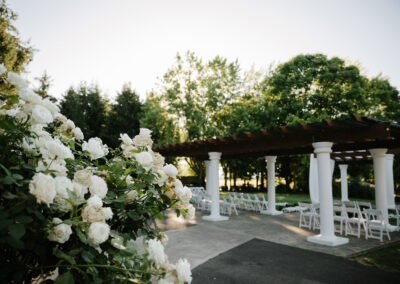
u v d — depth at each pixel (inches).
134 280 41.5
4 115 43.7
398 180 735.7
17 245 31.4
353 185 788.0
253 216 401.1
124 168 61.3
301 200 675.4
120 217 57.4
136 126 981.8
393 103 741.3
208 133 768.3
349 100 645.3
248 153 456.8
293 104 690.2
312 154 418.6
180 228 305.7
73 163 56.7
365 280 162.4
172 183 60.3
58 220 37.0
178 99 847.1
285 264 188.7
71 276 33.4
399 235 282.8
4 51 539.5
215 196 367.6
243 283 155.9
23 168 41.6
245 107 772.0
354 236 277.9
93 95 1069.1
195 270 174.9
